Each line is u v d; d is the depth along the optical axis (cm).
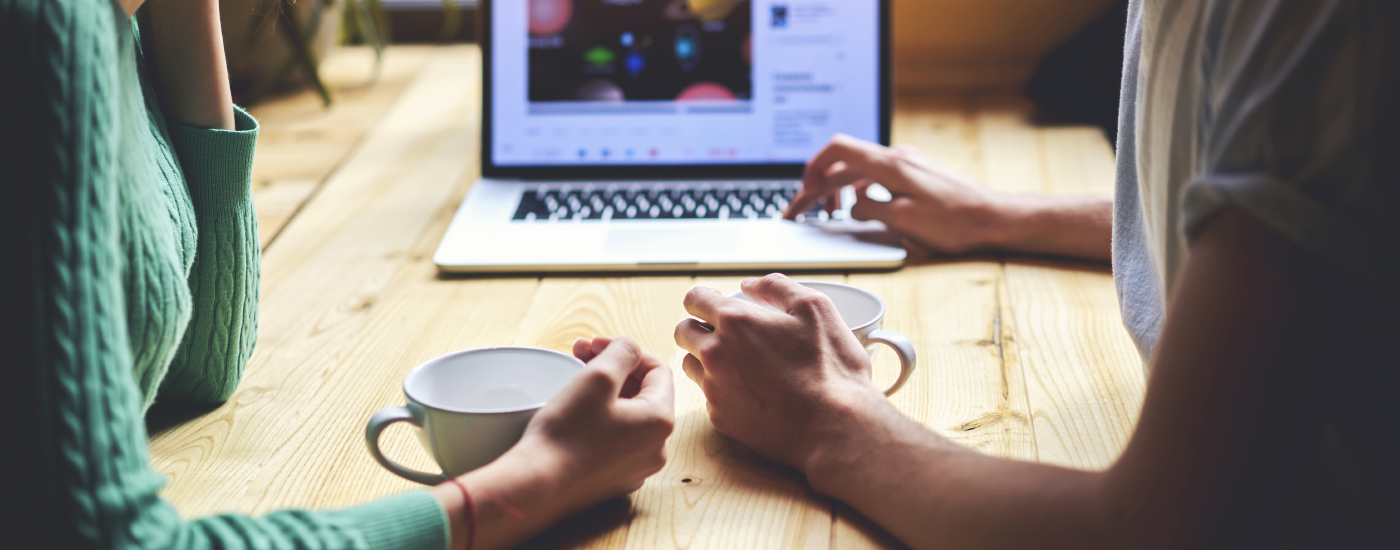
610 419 56
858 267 96
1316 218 41
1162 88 52
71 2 44
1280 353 42
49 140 43
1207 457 44
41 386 42
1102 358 78
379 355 80
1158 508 45
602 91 116
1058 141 136
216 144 65
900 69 164
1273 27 42
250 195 70
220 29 66
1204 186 43
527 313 88
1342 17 40
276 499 60
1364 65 40
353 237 107
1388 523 51
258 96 158
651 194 112
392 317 88
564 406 56
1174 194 52
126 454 44
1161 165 53
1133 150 66
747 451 66
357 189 122
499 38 115
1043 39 159
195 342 68
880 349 80
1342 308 42
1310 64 41
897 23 159
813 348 63
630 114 116
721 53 115
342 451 66
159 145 61
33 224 43
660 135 116
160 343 52
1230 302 43
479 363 62
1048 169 125
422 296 92
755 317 65
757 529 57
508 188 114
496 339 83
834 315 66
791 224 104
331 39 163
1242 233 43
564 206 109
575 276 96
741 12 115
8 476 42
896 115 150
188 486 62
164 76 64
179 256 61
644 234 102
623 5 115
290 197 119
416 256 102
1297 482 45
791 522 58
